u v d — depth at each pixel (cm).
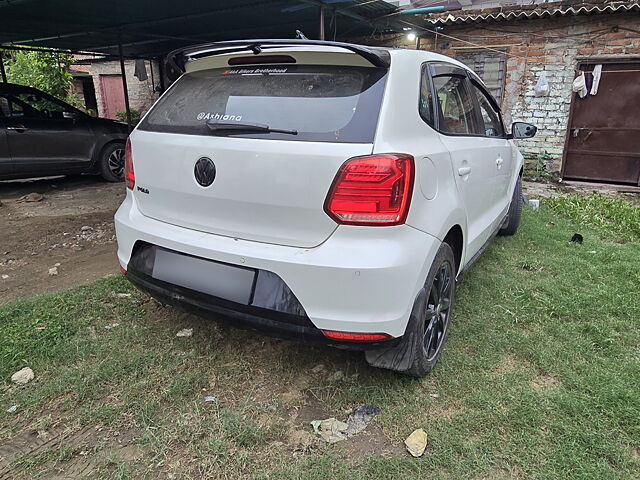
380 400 229
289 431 210
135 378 240
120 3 610
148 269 242
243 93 223
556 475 184
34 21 734
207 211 221
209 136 217
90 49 1091
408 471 187
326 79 212
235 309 209
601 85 773
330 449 199
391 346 205
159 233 236
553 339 282
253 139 203
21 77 1173
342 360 259
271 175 197
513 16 754
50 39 926
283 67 223
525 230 503
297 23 789
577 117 802
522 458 193
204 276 218
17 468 188
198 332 284
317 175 190
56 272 389
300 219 197
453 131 274
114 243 470
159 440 201
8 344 265
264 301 201
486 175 323
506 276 378
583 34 755
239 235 215
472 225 308
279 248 204
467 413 219
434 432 208
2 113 664
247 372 249
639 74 743
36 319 292
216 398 229
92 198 668
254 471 188
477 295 342
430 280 225
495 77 833
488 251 439
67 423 211
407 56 229
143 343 272
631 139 775
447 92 276
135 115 1328
